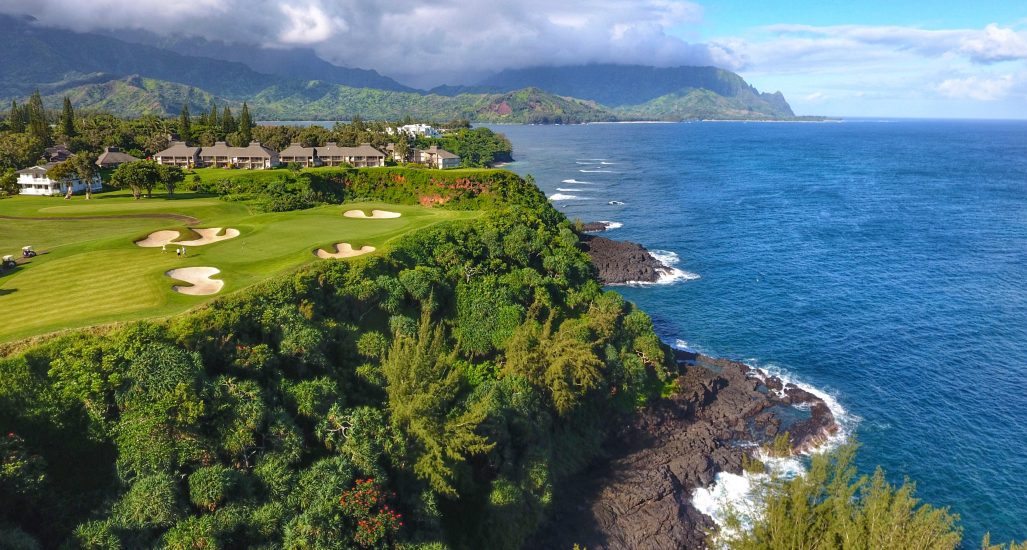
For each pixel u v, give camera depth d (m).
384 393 42.81
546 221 100.75
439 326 57.56
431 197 114.25
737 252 110.31
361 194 116.00
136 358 34.44
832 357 68.25
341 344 46.06
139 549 27.28
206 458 32.41
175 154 139.38
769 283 92.62
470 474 39.25
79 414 33.03
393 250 64.12
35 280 49.97
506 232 80.88
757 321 78.19
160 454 31.38
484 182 115.62
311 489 31.36
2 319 40.78
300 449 34.38
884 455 51.25
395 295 55.53
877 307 82.25
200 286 50.12
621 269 95.31
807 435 54.09
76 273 52.09
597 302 69.38
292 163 132.38
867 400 59.62
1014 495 46.28
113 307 43.38
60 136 145.25
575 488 47.41
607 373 56.47
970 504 45.53
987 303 83.00
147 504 28.03
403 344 46.69
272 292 47.34
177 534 27.39
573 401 50.16
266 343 42.28
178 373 33.44
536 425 46.09
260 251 61.84
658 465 50.16
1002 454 50.97
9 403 31.84
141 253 59.62
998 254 107.06
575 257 83.56
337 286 53.41
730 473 49.78
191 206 91.25
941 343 71.00
